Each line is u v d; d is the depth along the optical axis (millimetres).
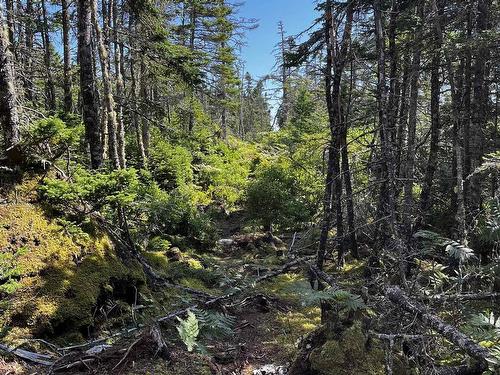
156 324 4531
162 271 7645
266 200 14211
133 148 16594
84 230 5887
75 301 4902
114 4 12969
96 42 9695
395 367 3523
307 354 3834
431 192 9500
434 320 3299
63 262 5227
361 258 10383
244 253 12430
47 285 4855
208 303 5746
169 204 11797
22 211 5383
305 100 22688
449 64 7160
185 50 11758
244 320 6309
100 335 4898
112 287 5559
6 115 6043
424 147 9383
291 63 8133
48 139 6066
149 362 4074
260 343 5387
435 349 3838
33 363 3982
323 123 19641
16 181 5738
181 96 18703
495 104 9961
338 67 5949
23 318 4457
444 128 9336
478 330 3479
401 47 7859
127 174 5793
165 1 13305
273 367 4473
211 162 21453
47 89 14828
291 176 15016
